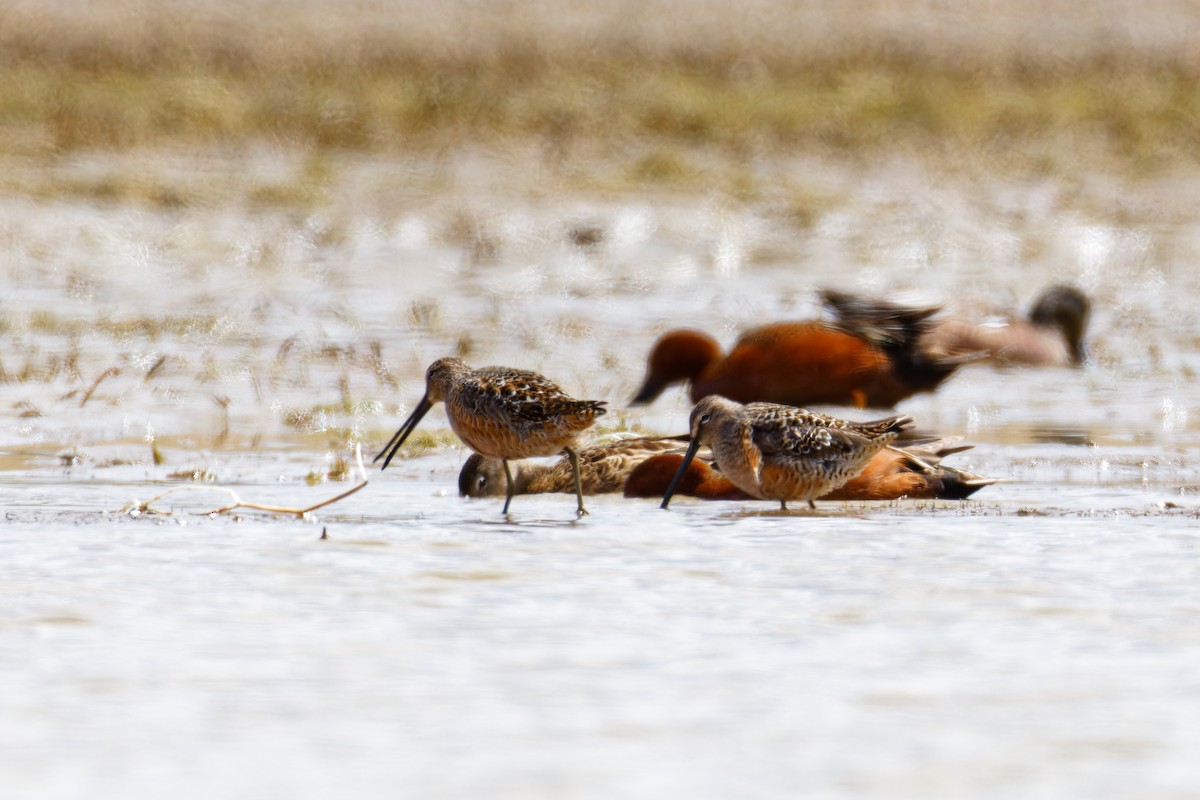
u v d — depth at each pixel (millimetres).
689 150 65625
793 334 26875
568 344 33812
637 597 14508
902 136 68500
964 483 20766
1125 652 12766
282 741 10703
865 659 12555
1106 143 67938
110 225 49156
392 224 50750
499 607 14109
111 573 15312
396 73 80000
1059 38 107062
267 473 22125
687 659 12523
